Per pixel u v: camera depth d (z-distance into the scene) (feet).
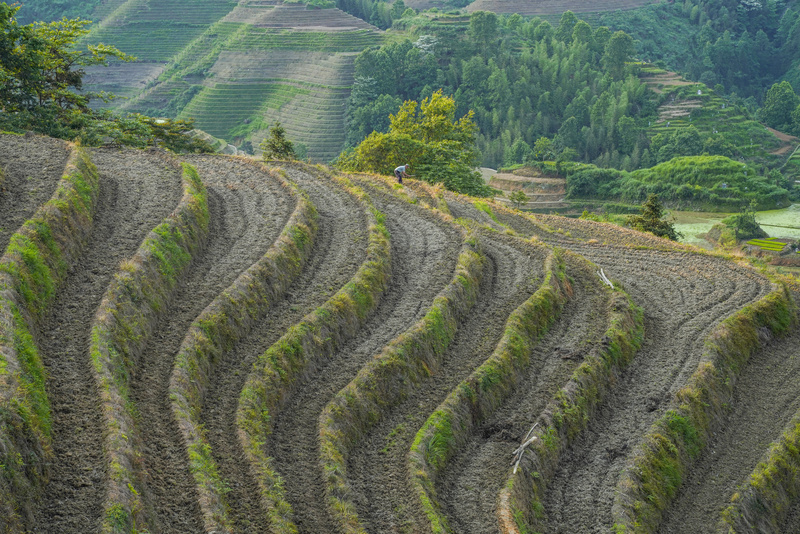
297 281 106.83
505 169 480.23
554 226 190.70
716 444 100.89
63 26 197.36
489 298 117.39
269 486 68.39
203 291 94.89
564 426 91.97
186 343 82.17
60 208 93.76
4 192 98.43
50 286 81.66
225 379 82.64
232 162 154.20
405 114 298.35
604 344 108.58
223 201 128.57
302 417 82.58
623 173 444.55
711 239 347.56
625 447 93.20
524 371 101.91
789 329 129.18
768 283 137.80
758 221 379.96
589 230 187.73
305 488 71.97
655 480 88.84
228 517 62.80
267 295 98.84
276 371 84.79
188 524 60.08
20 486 55.06
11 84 172.14
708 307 128.26
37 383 66.18
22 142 124.36
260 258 104.53
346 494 71.77
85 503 56.85
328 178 155.22
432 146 250.37
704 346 114.32
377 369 90.27
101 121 176.65
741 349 118.52
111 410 65.87
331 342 94.68
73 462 60.49
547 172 461.78
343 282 106.73
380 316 104.42
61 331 76.48
